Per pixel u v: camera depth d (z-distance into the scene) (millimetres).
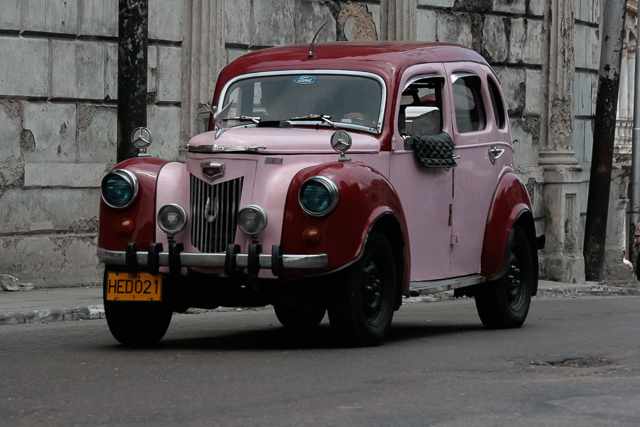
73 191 16406
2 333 10445
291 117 9750
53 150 16266
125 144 13031
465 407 6141
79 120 16531
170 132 17688
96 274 16688
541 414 5988
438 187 10086
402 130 9672
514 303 11555
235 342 9688
